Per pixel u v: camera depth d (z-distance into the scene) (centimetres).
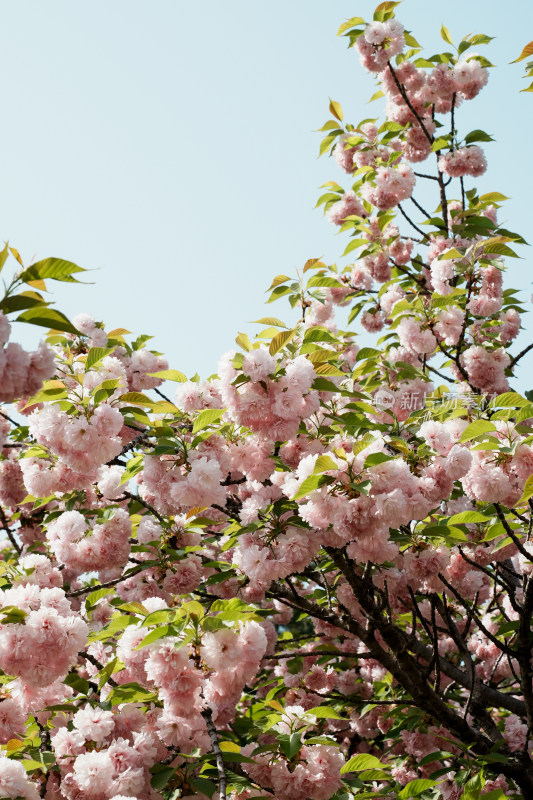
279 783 375
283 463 441
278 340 400
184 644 340
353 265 859
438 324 621
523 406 402
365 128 877
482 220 729
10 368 241
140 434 457
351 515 353
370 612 432
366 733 675
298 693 634
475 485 399
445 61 809
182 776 371
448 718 473
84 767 341
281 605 717
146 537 480
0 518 692
